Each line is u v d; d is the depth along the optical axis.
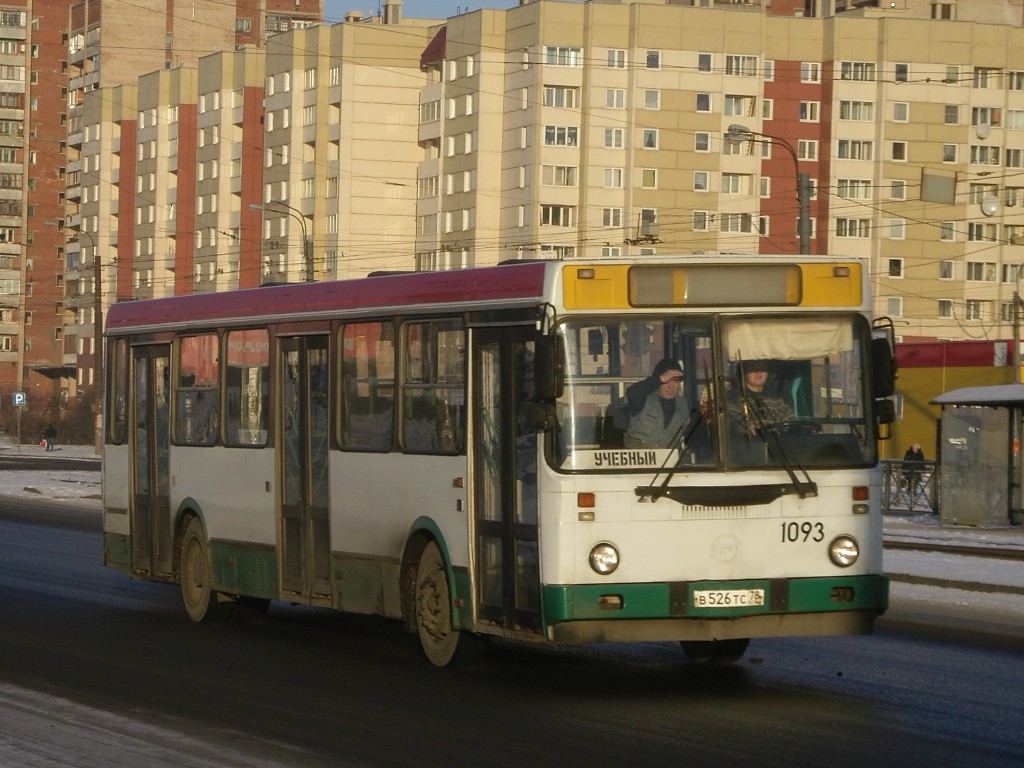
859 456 20.50
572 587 19.61
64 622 29.14
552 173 155.25
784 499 20.14
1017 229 164.38
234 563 28.09
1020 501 55.75
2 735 17.89
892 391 20.67
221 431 28.59
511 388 21.02
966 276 163.50
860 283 20.77
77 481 83.06
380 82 167.88
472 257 159.75
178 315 30.28
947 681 21.81
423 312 23.05
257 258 181.25
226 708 19.75
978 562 39.97
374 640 26.81
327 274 169.88
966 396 55.38
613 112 156.00
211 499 28.88
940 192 76.75
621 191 156.38
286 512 26.55
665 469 19.88
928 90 161.75
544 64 154.75
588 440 19.83
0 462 115.62
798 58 161.25
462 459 22.00
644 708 19.61
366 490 24.28
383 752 16.88
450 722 18.69
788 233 161.25
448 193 162.88
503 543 21.05
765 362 20.38
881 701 20.09
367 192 168.12
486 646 23.08
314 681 22.05
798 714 19.12
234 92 185.25
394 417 23.66
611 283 20.12
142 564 31.55
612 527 19.75
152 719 18.95
